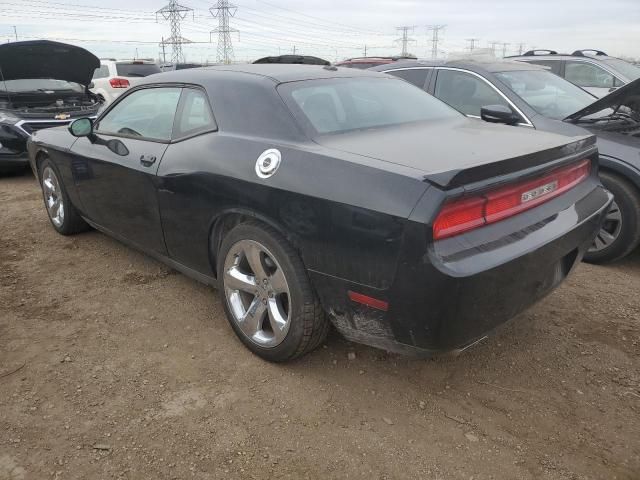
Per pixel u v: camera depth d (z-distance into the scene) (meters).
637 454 2.35
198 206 3.08
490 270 2.19
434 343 2.27
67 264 4.34
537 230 2.50
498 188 2.31
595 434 2.47
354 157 2.45
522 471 2.25
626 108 4.40
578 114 4.61
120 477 2.18
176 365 2.95
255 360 3.01
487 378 2.88
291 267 2.64
